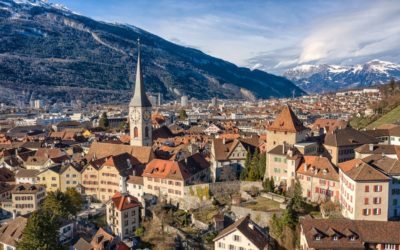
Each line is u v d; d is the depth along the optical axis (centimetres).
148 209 14700
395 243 9344
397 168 10906
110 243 12281
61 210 14500
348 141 14712
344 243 9400
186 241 12475
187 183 15038
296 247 10762
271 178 14238
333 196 12156
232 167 16412
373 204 10544
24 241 11175
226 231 10956
